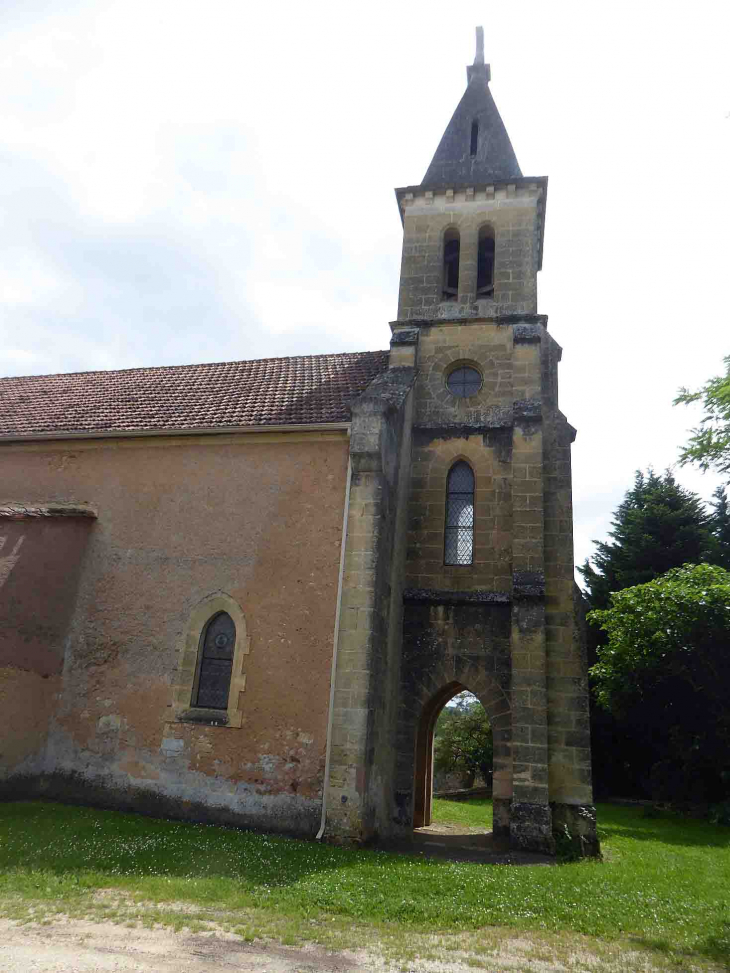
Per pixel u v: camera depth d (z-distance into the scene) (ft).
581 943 23.11
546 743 44.01
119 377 66.28
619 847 48.39
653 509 110.32
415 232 62.90
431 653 49.03
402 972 19.47
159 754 41.75
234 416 49.37
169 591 45.21
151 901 24.30
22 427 54.19
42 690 44.09
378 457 42.98
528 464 50.93
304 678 40.60
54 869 27.55
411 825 45.42
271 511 44.80
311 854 32.91
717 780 74.79
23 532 45.98
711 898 30.91
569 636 47.09
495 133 66.85
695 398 49.47
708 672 73.20
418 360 57.62
